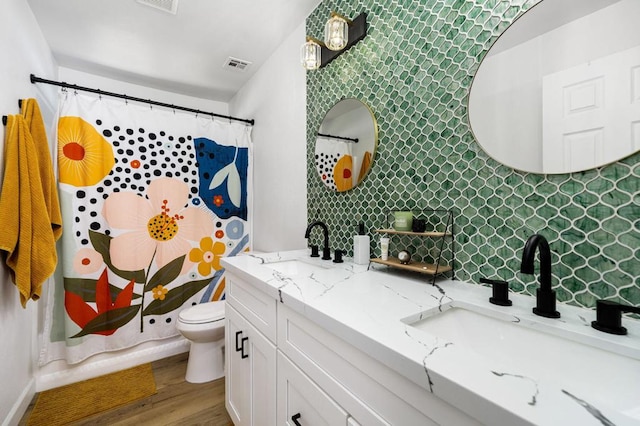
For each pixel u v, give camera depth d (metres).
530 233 0.86
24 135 1.40
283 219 2.18
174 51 2.26
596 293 0.74
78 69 2.51
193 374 1.90
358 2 1.47
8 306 1.43
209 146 2.47
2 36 1.35
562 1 0.79
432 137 1.12
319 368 0.75
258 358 1.11
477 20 0.98
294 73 2.03
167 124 2.29
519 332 0.72
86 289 1.93
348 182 1.54
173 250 2.28
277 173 2.26
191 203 2.38
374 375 0.58
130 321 2.10
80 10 1.78
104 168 2.02
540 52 0.83
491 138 0.94
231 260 1.48
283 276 1.11
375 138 1.35
